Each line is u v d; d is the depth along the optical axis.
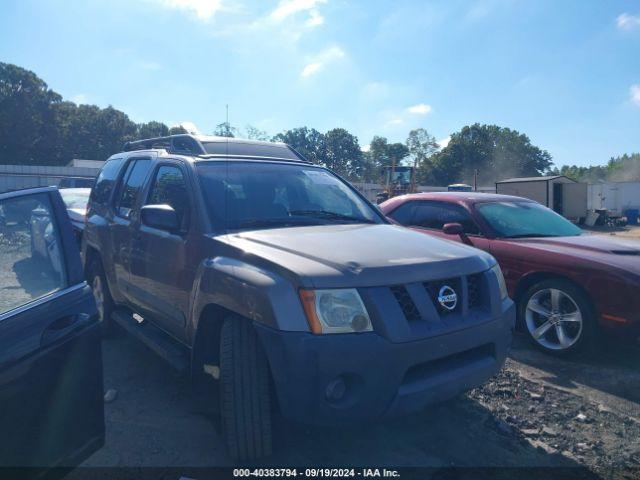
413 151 83.88
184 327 3.62
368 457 3.19
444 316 3.00
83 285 2.71
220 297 3.06
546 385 4.36
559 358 5.00
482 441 3.42
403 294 2.89
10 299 2.32
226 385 2.92
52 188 2.74
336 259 2.91
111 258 4.95
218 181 3.93
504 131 86.94
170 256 3.79
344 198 4.54
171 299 3.80
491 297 3.26
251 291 2.84
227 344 2.98
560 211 28.45
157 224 3.60
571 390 4.26
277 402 2.89
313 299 2.68
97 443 2.67
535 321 5.29
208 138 4.86
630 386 4.35
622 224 29.06
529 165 85.94
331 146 82.56
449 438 3.45
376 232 3.72
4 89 58.22
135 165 5.07
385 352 2.69
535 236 5.84
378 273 2.82
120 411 3.74
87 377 2.61
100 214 5.40
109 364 4.67
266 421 2.90
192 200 3.75
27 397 2.25
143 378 4.36
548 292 5.12
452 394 3.00
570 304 4.96
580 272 4.84
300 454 3.20
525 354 5.12
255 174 4.21
